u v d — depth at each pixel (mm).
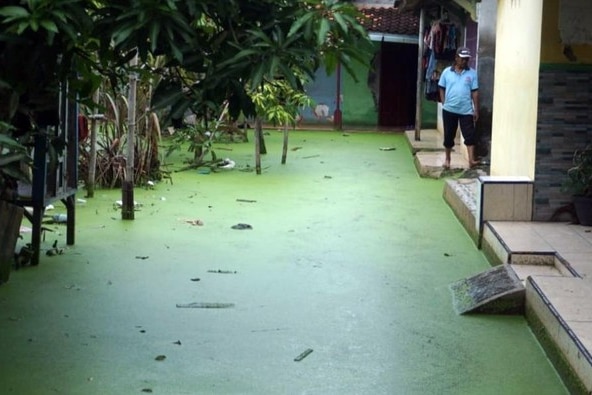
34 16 3729
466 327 5449
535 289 5332
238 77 4180
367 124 18438
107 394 4332
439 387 4500
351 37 4164
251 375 4605
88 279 6340
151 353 4898
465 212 8320
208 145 11852
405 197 10070
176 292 6078
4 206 6059
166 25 3920
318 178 11398
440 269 6852
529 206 7445
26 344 5004
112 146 10195
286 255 7199
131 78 8141
